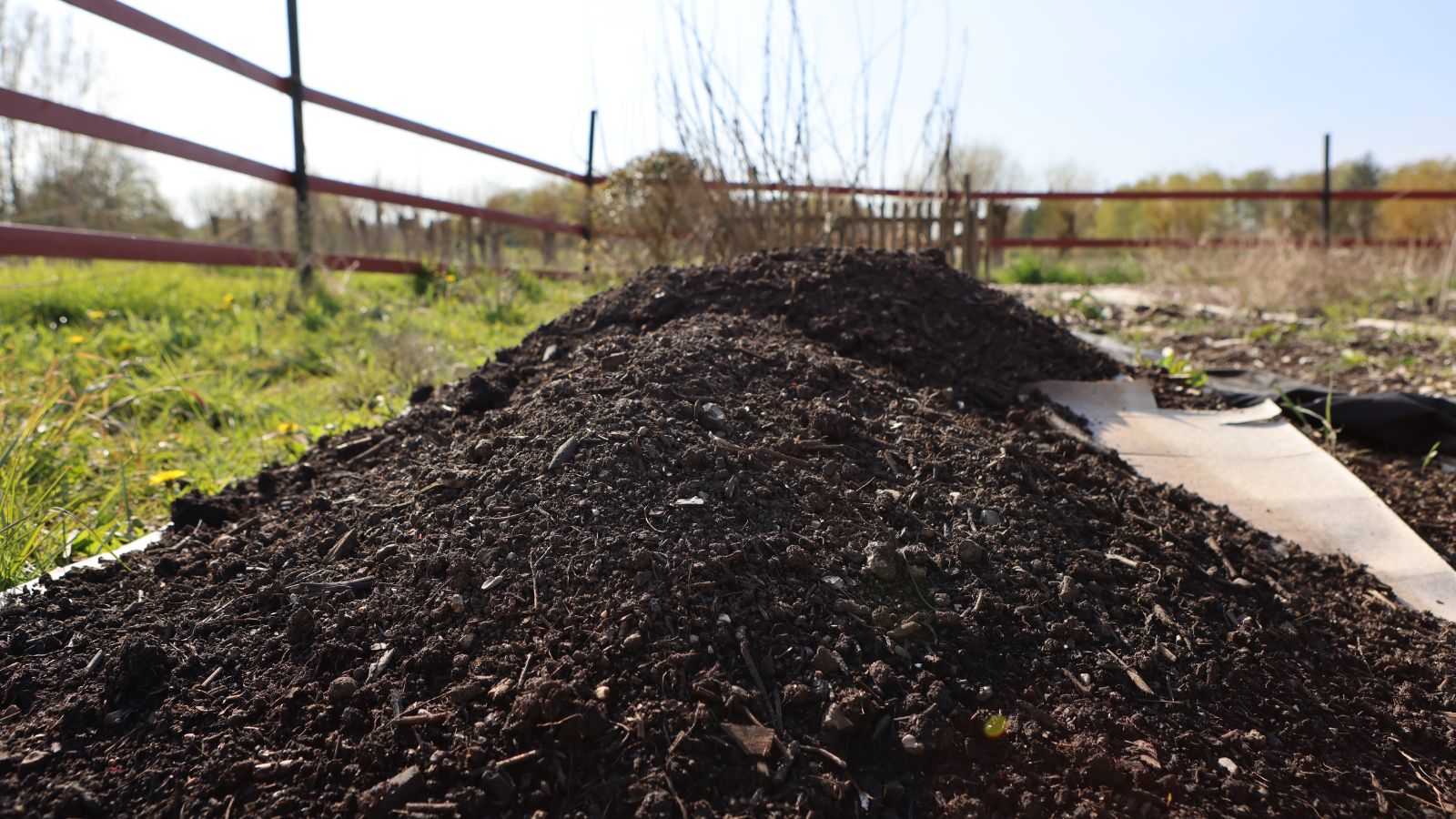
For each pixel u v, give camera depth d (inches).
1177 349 235.5
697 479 80.0
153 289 239.8
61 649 67.0
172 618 70.1
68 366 161.9
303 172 256.1
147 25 194.4
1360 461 136.3
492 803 53.3
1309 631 80.7
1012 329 149.6
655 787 54.1
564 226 374.3
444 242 385.4
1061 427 121.1
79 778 54.9
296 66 250.2
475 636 64.5
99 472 123.2
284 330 216.1
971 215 304.5
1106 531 86.4
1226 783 60.1
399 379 171.8
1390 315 315.6
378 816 52.4
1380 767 65.4
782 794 54.6
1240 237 413.7
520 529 74.5
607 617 64.7
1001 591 73.3
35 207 684.1
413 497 83.4
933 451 93.1
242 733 58.3
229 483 108.4
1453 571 97.6
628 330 121.8
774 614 66.4
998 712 62.5
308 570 74.9
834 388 104.8
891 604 69.5
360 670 62.6
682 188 312.0
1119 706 64.7
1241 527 100.8
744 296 135.3
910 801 55.7
